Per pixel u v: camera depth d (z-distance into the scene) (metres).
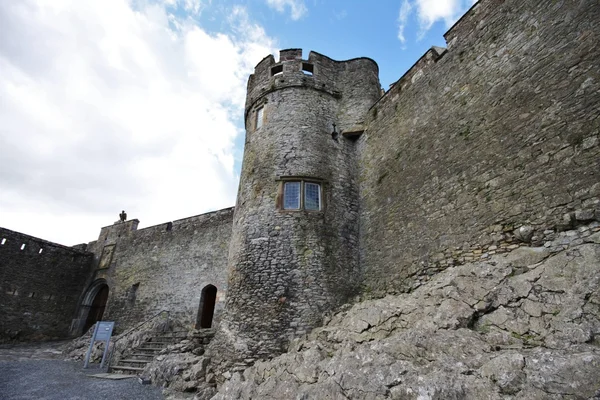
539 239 5.30
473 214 6.52
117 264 20.53
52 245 20.69
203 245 17.11
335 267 8.71
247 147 11.30
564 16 5.88
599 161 4.81
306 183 9.64
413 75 9.34
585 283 4.14
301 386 5.31
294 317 7.82
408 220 8.06
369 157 10.21
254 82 12.41
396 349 4.88
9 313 18.11
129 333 14.18
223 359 7.94
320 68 11.84
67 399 6.77
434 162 7.80
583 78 5.32
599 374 3.10
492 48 7.20
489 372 3.73
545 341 4.02
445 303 5.47
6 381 8.18
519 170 5.91
